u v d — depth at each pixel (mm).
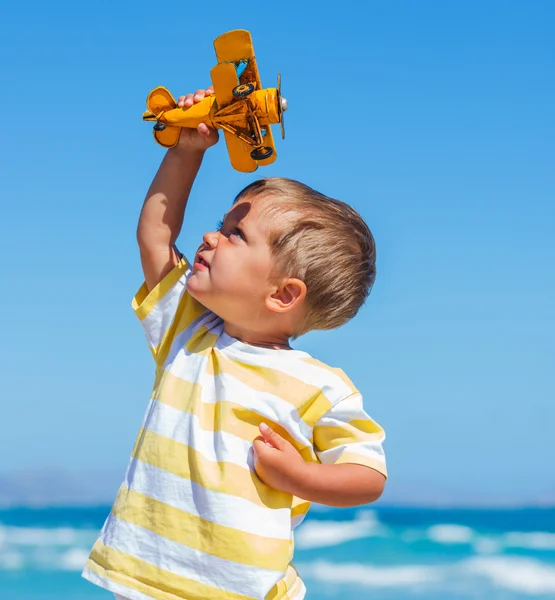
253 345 2527
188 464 2316
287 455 2289
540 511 26562
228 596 2203
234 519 2238
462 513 25359
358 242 2607
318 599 16141
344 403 2436
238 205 2555
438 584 17188
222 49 2291
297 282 2473
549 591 16531
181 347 2562
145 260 2646
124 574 2275
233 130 2336
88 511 27078
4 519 25250
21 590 16531
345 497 2348
